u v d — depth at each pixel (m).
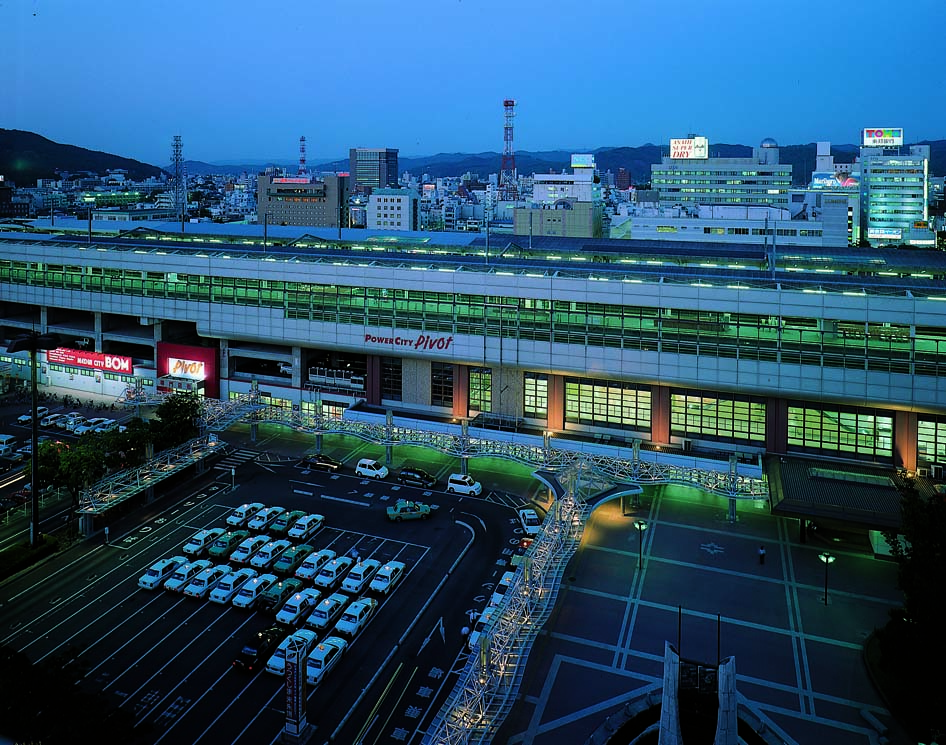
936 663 45.94
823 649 57.31
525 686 53.41
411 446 99.75
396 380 102.56
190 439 90.50
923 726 46.97
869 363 78.56
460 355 96.12
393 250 121.31
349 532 76.31
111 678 53.75
